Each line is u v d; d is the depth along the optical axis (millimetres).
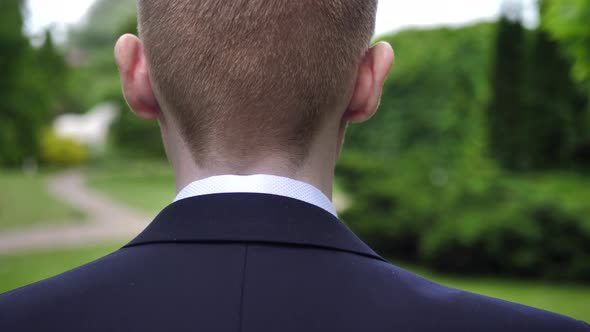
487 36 18203
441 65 18469
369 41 832
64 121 47781
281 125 767
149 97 862
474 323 686
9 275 10062
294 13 758
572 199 10648
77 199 21812
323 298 695
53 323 690
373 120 18953
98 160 43875
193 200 765
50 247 12812
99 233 14852
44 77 37219
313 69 763
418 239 11750
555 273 10406
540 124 14969
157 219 780
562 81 14898
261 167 771
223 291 693
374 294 704
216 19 756
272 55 753
